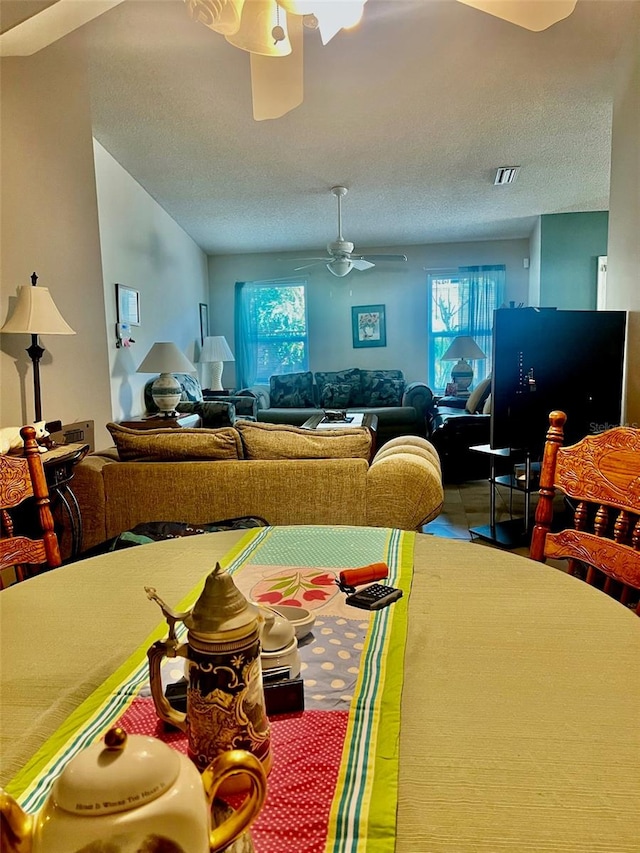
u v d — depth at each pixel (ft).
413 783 1.86
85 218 11.51
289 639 2.44
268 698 2.23
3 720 2.26
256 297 24.04
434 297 23.22
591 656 2.61
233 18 5.23
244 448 8.06
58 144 10.59
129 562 4.00
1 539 4.23
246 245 22.79
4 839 1.19
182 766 1.33
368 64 11.20
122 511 7.86
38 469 4.46
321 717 2.22
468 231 21.53
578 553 3.99
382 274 23.44
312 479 7.64
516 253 22.63
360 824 1.69
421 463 7.64
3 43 8.95
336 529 4.67
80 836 1.16
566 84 11.89
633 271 9.82
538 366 10.26
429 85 11.92
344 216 19.58
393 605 3.20
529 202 18.49
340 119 13.28
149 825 1.19
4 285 9.19
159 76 11.60
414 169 15.92
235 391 22.94
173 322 19.92
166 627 3.03
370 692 2.38
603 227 19.38
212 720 1.80
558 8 4.92
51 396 10.42
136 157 15.17
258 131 13.83
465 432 16.25
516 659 2.60
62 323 9.16
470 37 10.43
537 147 14.66
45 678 2.56
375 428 16.58
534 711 2.22
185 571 3.82
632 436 3.76
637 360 9.59
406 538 4.37
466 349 20.92
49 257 10.34
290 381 22.44
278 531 4.65
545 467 4.24
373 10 9.66
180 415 16.33
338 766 1.94
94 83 11.83
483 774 1.89
